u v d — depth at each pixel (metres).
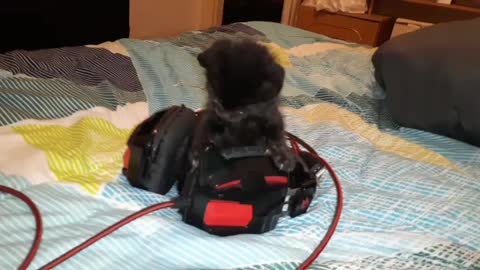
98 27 2.22
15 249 0.42
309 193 0.55
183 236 0.48
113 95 0.82
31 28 1.92
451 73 0.81
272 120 0.51
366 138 0.85
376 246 0.53
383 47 1.00
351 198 0.63
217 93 0.48
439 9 2.58
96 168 0.59
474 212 0.62
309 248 0.51
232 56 0.48
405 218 0.60
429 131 0.89
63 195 0.52
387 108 0.99
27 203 0.48
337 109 0.97
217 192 0.46
